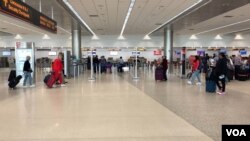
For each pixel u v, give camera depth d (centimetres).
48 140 454
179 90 1109
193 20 1834
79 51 2589
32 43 1310
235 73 1605
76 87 1217
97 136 473
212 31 2697
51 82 1200
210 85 1050
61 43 3300
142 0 1244
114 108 722
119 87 1212
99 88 1175
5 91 1087
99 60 2400
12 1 729
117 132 498
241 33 2978
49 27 1140
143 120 590
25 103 802
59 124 557
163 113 661
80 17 1791
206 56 1872
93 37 3325
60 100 854
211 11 1477
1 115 643
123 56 3347
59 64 1252
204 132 497
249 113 664
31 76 1266
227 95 973
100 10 1512
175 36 3278
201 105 769
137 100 853
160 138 461
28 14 865
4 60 3309
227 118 611
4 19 1858
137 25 2217
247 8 1390
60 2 1293
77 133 493
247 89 1153
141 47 3334
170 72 2383
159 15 1684
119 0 1242
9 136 478
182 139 455
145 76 1917
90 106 750
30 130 514
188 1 1262
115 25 2231
